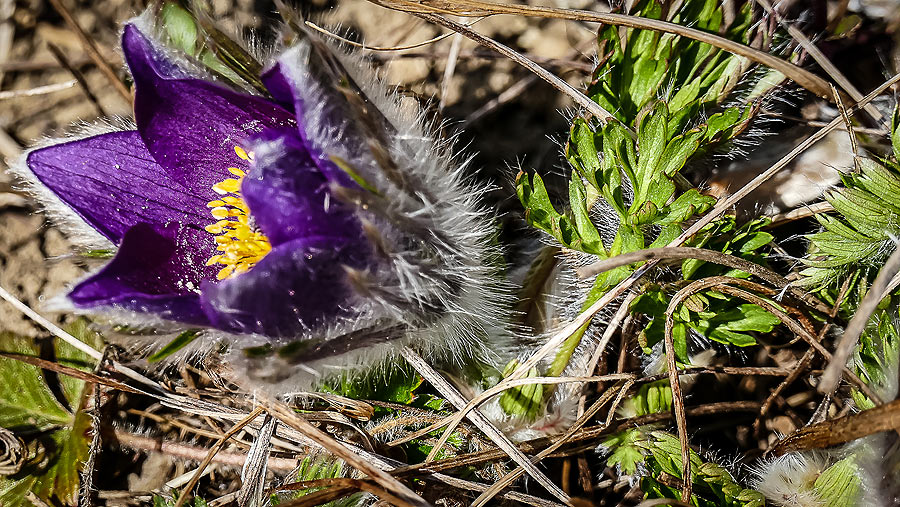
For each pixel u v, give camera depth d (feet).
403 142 0.60
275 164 0.58
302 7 0.72
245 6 0.72
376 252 0.59
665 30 0.62
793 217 0.64
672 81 0.63
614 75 0.64
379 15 0.71
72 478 0.66
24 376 0.68
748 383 0.64
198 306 0.58
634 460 0.62
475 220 0.64
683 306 0.61
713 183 0.66
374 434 0.64
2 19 0.73
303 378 0.61
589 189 0.65
